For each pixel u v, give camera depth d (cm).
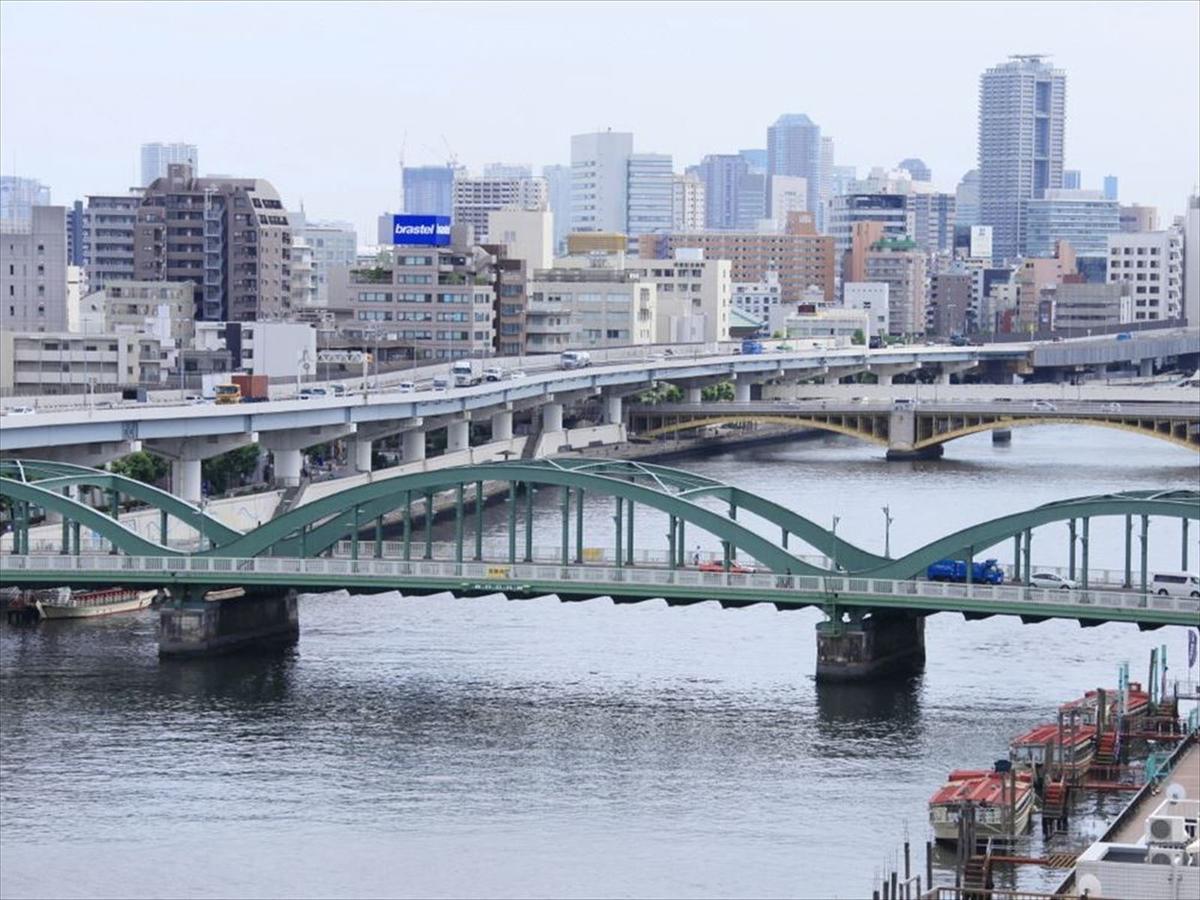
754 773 19738
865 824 18238
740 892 16638
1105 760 19338
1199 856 13725
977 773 18675
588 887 16812
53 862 17475
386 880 17025
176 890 16838
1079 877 13712
